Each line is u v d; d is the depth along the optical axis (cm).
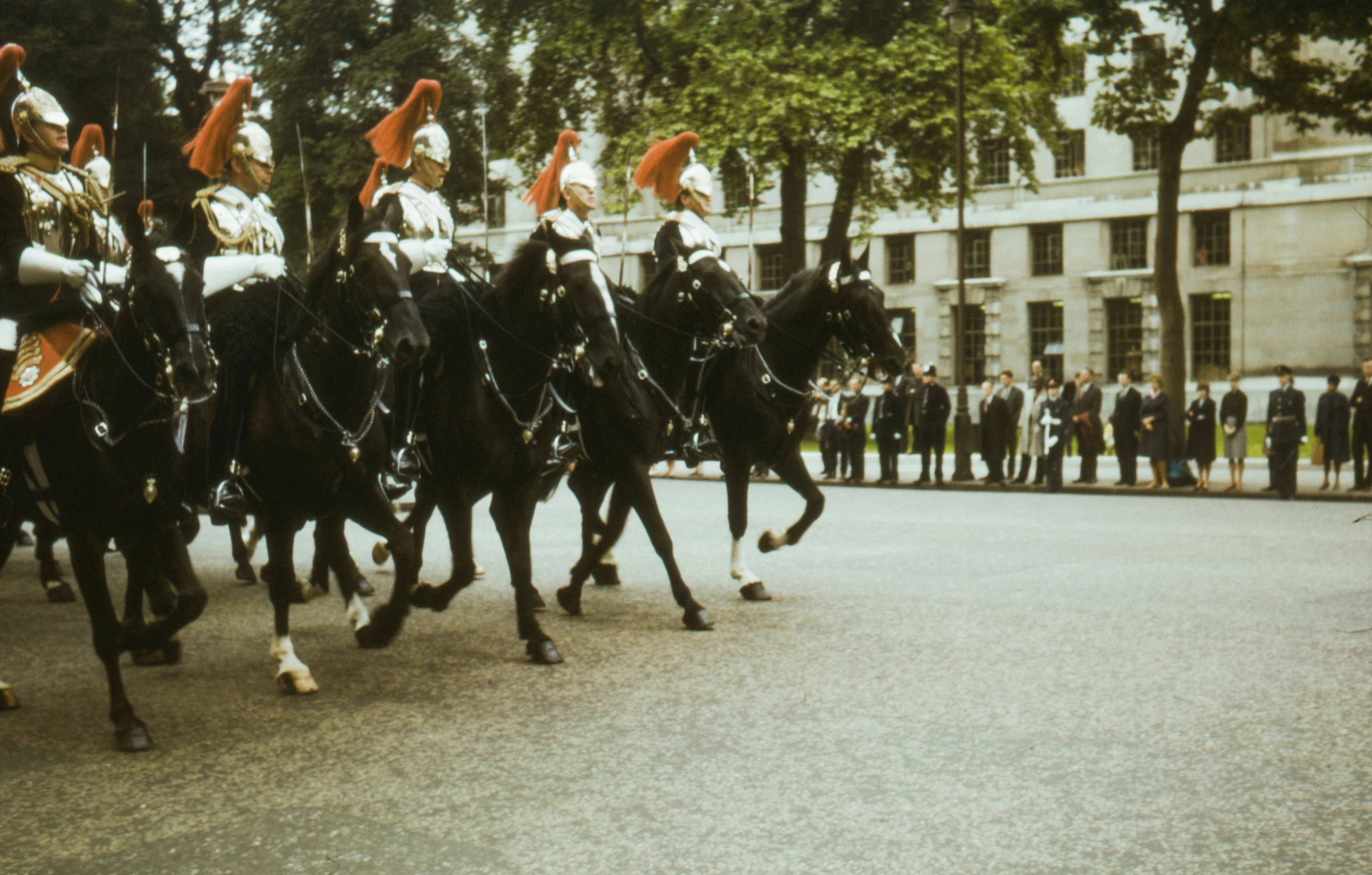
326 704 701
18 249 645
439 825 501
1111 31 2575
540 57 2891
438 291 810
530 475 816
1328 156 4566
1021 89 2678
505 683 745
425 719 664
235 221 802
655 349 958
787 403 1011
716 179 2797
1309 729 620
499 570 1243
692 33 2675
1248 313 4719
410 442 807
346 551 822
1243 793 525
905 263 5391
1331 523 1636
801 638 859
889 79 2588
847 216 2836
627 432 901
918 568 1190
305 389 709
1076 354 5059
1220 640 832
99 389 624
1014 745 598
